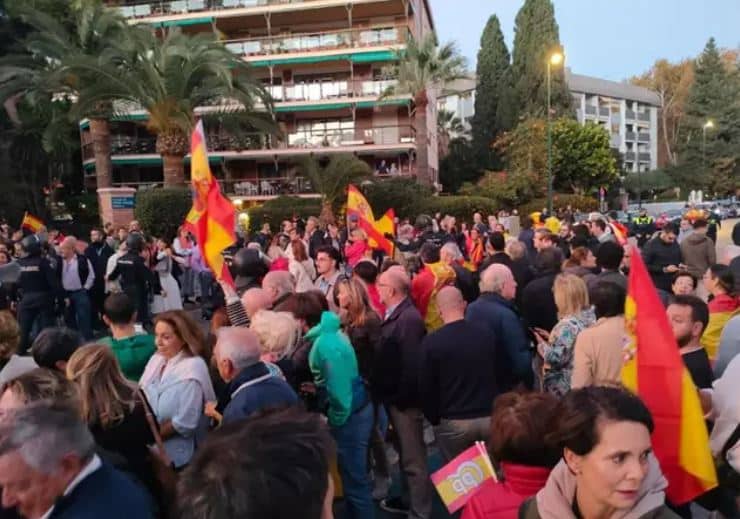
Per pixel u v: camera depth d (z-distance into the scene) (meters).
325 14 36.06
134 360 3.85
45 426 1.75
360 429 3.73
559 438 1.77
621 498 1.65
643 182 60.75
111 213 21.83
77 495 1.79
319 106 35.38
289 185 34.38
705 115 62.69
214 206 4.41
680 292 5.11
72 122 21.22
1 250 8.94
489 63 45.88
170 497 2.73
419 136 30.45
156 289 10.34
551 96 44.28
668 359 2.36
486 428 3.41
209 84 21.17
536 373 5.57
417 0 39.50
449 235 13.85
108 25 21.59
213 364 3.71
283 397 2.91
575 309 4.15
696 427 2.28
